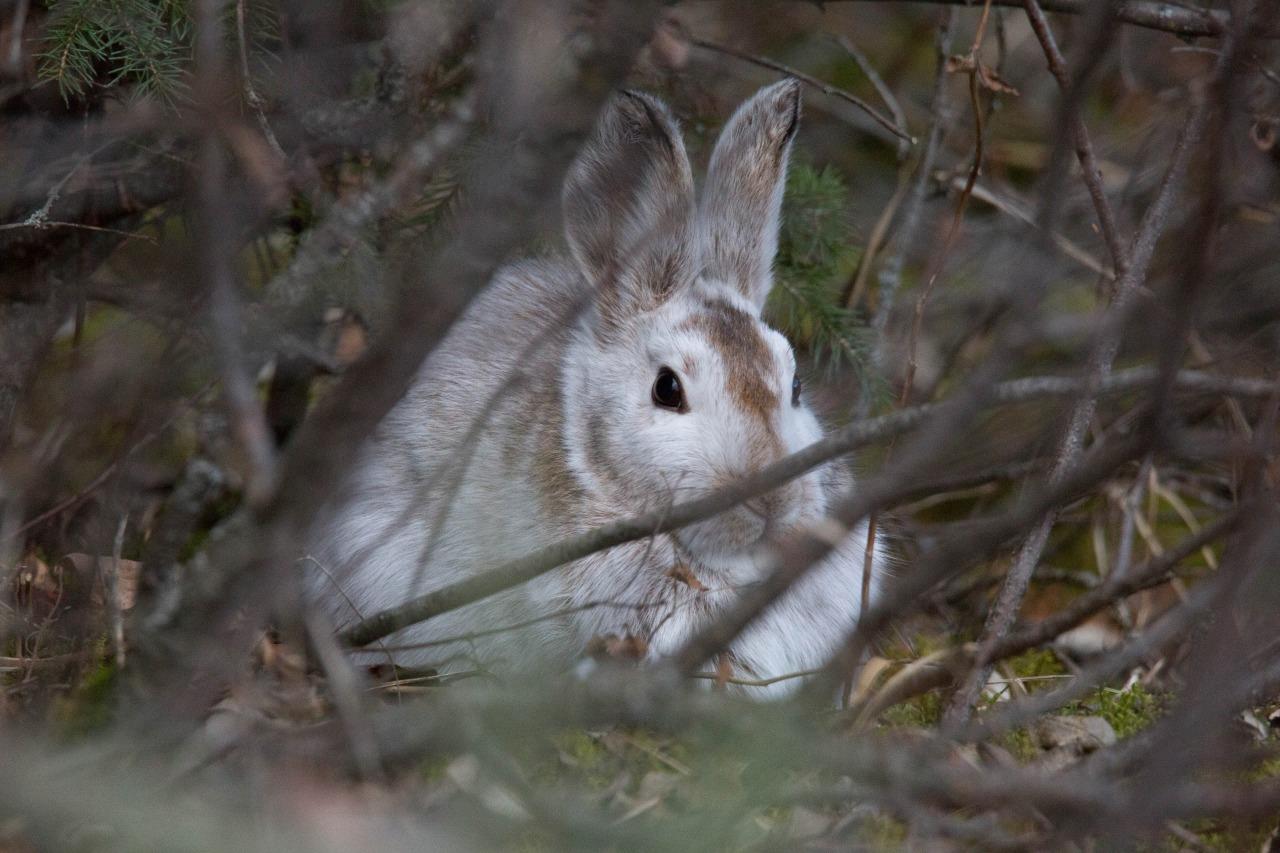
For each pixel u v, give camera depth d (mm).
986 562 11391
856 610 9930
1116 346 8758
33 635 8688
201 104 6395
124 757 6191
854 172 15117
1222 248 10797
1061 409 9969
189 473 10008
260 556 6191
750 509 8914
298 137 9430
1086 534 12672
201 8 6168
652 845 6250
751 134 10914
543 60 6922
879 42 15977
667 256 10156
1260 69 9781
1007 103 15453
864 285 13195
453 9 9648
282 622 8281
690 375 9414
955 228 9539
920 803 6746
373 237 9727
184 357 9938
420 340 6062
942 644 10344
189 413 11000
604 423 9539
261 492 6004
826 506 9891
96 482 9984
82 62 8828
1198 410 10266
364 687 7918
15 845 6141
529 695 6402
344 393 6078
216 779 6441
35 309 9992
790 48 15273
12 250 9805
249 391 6047
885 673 9234
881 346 12398
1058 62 9289
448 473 9352
